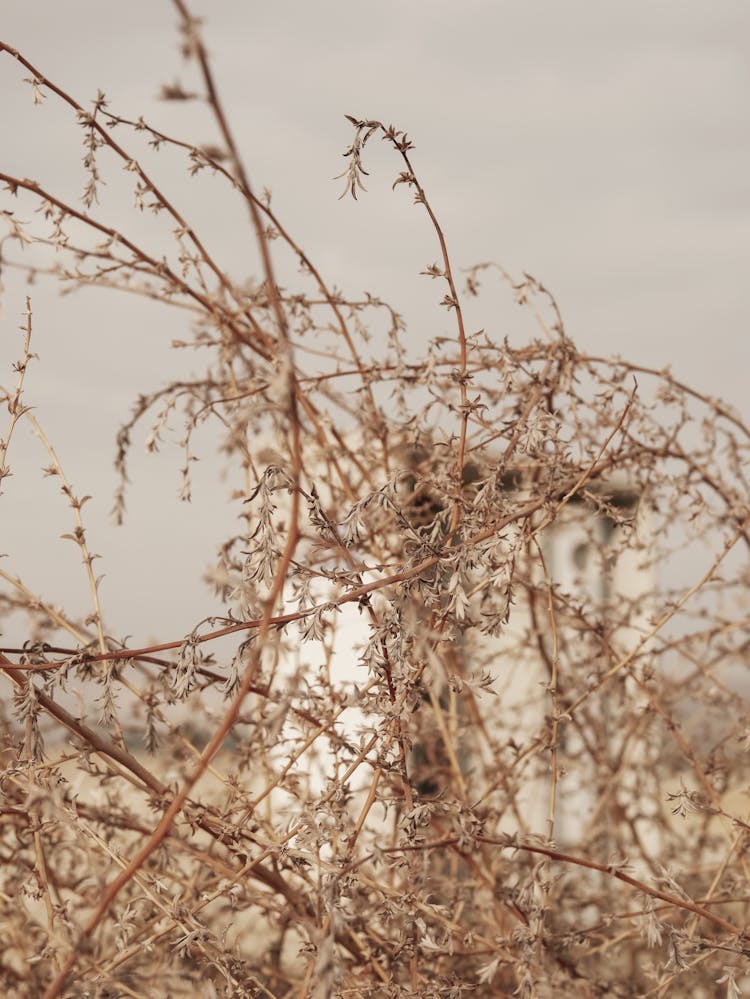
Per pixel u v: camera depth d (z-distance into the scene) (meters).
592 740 3.03
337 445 2.36
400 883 2.11
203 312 1.89
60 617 1.77
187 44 0.97
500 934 2.02
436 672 1.29
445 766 2.38
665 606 2.29
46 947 1.61
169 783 1.66
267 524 1.40
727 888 2.13
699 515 2.27
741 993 1.51
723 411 2.34
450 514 1.77
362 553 2.10
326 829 1.54
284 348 1.13
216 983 1.69
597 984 2.05
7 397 1.70
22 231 1.47
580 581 2.66
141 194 1.73
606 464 2.19
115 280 1.76
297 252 2.01
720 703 2.60
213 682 1.71
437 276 1.74
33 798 1.41
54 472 1.72
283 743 1.76
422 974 1.89
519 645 2.58
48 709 1.52
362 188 1.53
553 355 2.06
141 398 1.95
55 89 1.64
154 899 1.55
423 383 1.99
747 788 2.04
